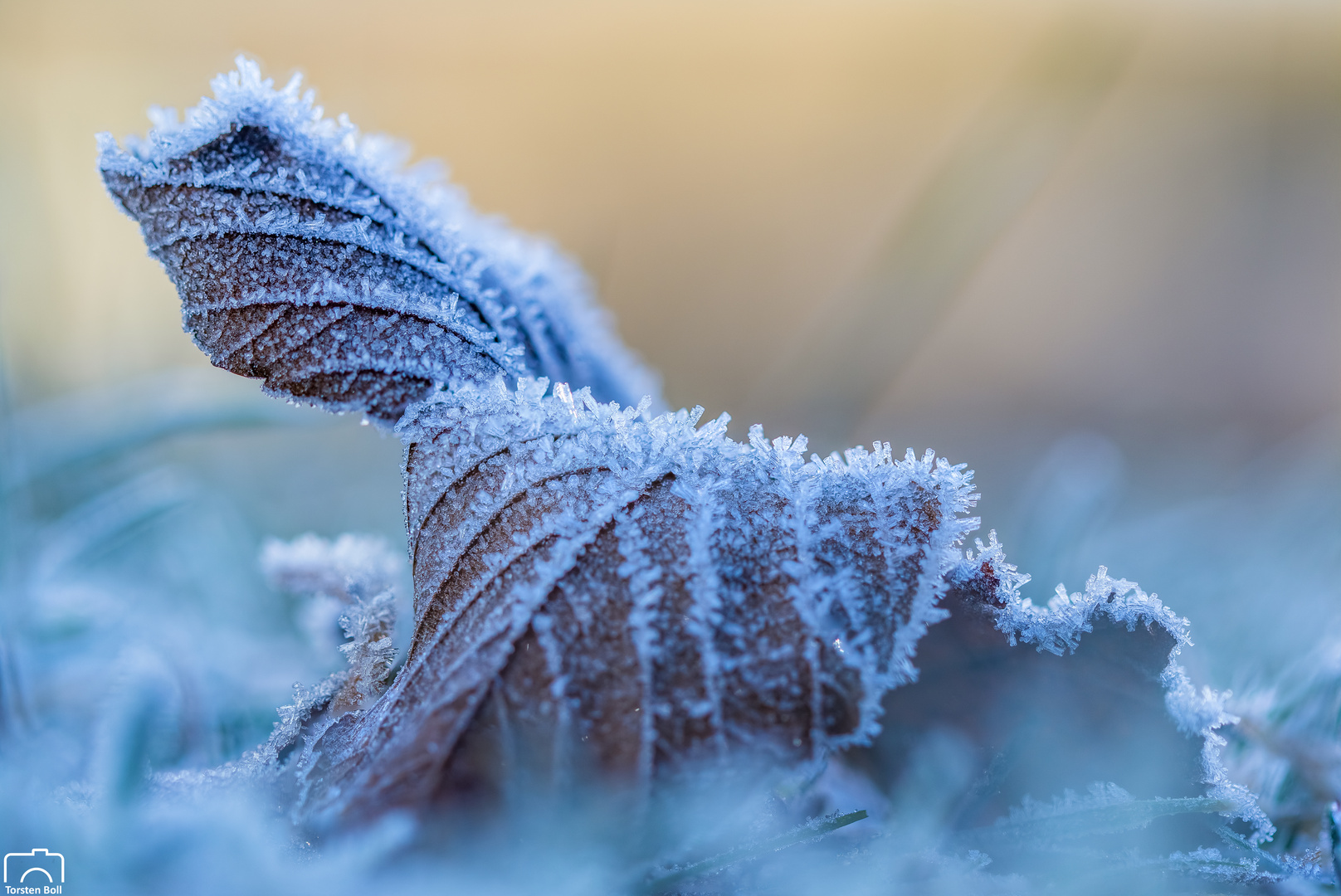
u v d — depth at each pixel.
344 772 0.27
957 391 0.78
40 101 0.52
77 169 0.51
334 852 0.27
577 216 0.76
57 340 0.48
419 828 0.27
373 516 0.48
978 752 0.29
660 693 0.27
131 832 0.26
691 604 0.27
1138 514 0.59
